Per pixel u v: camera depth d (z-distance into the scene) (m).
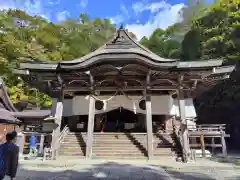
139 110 19.41
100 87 17.47
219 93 30.64
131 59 15.28
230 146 30.16
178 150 15.57
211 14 33.12
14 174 5.59
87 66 15.67
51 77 17.42
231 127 31.23
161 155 15.26
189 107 20.28
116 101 19.67
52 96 20.58
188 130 17.08
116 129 23.06
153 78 17.11
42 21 56.31
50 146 16.20
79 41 58.38
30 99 34.25
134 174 10.06
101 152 15.61
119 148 15.94
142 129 22.28
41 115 21.34
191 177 9.71
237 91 28.58
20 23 47.25
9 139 5.86
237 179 9.37
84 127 22.41
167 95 20.41
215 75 17.86
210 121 33.94
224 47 28.92
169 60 15.55
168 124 20.91
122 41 19.58
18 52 37.16
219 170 11.50
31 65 16.34
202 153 16.27
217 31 30.81
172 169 11.54
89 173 10.25
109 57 15.26
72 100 21.28
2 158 5.48
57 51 49.78
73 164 12.65
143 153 15.38
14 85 34.81
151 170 11.05
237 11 28.89
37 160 14.23
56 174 10.05
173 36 51.09
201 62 15.88
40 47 43.56
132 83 18.06
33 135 17.05
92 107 16.81
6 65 34.97
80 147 16.34
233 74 27.81
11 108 22.81
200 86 20.28
